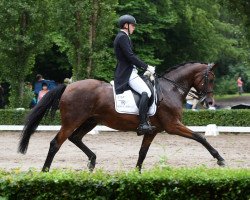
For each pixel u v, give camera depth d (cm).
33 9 2444
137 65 1134
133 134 2120
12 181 766
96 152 1597
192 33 3859
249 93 5619
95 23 2461
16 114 2272
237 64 5406
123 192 761
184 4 3809
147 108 1134
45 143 1833
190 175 764
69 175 778
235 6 2452
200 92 1213
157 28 3506
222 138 1980
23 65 2508
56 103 1134
